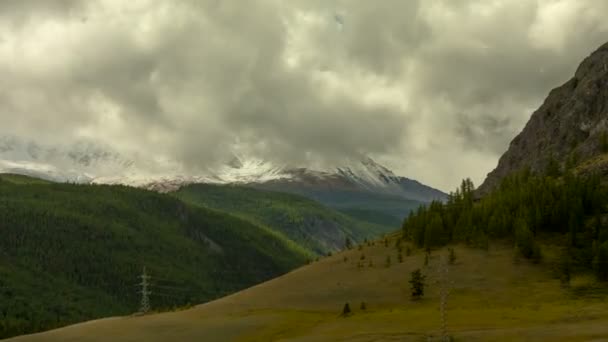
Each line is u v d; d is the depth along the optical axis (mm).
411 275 172125
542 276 159500
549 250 174000
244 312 158875
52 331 143250
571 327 102625
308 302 163500
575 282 151750
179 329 136625
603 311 119375
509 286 154875
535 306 136000
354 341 108125
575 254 168375
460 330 110062
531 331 101750
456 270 169250
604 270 152500
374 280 173750
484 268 168125
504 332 103000
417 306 147125
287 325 136000
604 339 88812
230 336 129250
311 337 117188
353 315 142250
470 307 140250
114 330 139250
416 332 111625
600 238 170875
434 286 160750
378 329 118812
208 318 151375
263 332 131000
